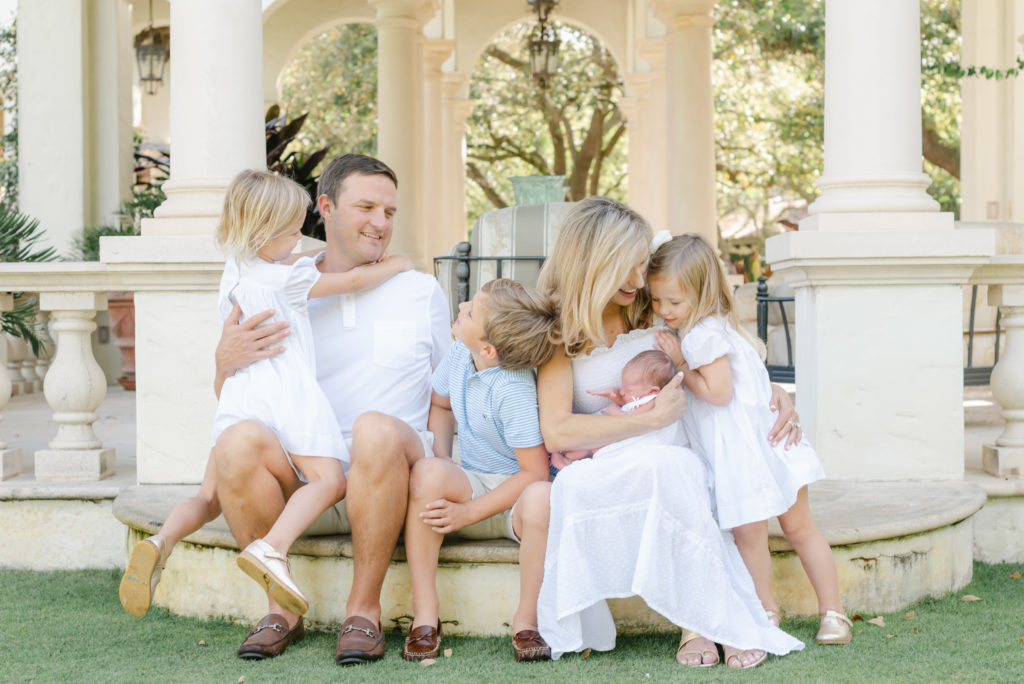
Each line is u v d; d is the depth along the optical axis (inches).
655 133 537.6
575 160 814.5
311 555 131.4
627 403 121.6
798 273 166.4
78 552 169.9
